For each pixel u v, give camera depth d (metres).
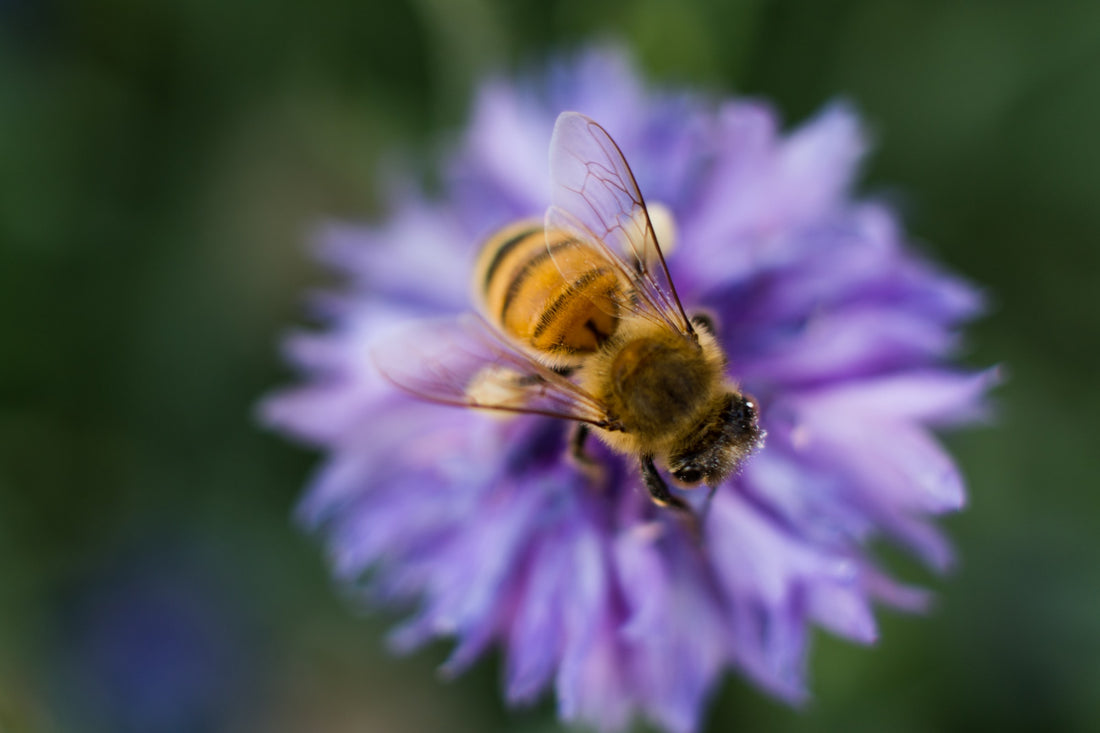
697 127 0.14
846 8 0.15
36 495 0.16
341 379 0.14
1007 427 0.15
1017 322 0.15
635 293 0.13
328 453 0.16
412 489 0.13
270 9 0.16
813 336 0.13
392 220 0.14
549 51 0.15
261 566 0.16
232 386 0.16
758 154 0.13
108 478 0.16
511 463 0.13
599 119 0.14
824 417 0.13
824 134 0.13
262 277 0.16
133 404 0.16
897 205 0.15
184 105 0.16
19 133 0.16
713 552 0.13
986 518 0.15
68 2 0.16
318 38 0.16
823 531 0.13
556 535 0.13
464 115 0.15
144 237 0.16
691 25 0.15
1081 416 0.15
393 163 0.16
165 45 0.16
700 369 0.12
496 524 0.13
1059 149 0.15
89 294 0.16
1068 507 0.15
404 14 0.16
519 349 0.13
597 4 0.15
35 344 0.16
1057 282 0.15
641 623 0.12
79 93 0.16
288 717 0.16
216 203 0.16
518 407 0.13
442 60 0.15
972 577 0.15
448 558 0.13
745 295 0.13
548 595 0.13
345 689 0.16
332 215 0.16
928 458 0.13
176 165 0.16
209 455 0.16
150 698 0.16
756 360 0.13
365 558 0.13
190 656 0.16
